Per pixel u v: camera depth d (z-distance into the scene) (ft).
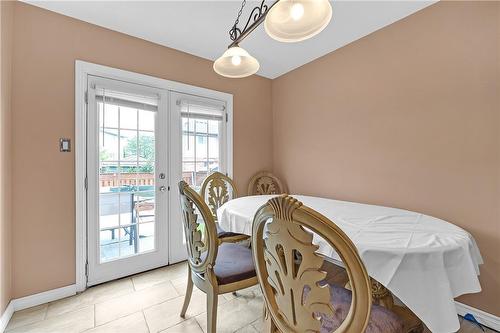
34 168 5.79
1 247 4.92
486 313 5.09
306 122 9.47
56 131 6.09
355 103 7.70
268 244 2.58
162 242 7.97
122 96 7.15
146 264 7.61
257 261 2.88
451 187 5.57
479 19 5.11
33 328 4.97
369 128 7.32
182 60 8.36
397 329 2.87
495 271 4.96
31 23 5.78
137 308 5.66
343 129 8.10
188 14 6.30
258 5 5.91
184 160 8.53
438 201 5.80
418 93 6.15
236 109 9.89
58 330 4.91
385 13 6.24
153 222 7.83
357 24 6.74
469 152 5.29
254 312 5.51
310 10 3.82
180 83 8.30
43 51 5.92
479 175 5.15
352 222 4.57
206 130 9.09
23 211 5.65
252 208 5.98
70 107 6.28
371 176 7.28
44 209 5.92
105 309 5.62
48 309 5.60
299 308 2.42
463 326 5.14
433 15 5.83
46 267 5.93
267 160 10.91
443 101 5.69
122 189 7.23
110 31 6.93
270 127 11.05
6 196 5.20
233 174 9.76
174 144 8.25
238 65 5.43
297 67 9.75
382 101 6.95
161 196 7.94
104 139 6.90
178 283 6.88
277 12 3.90
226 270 4.48
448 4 5.57
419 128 6.14
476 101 5.17
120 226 7.20
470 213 5.28
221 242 6.51
